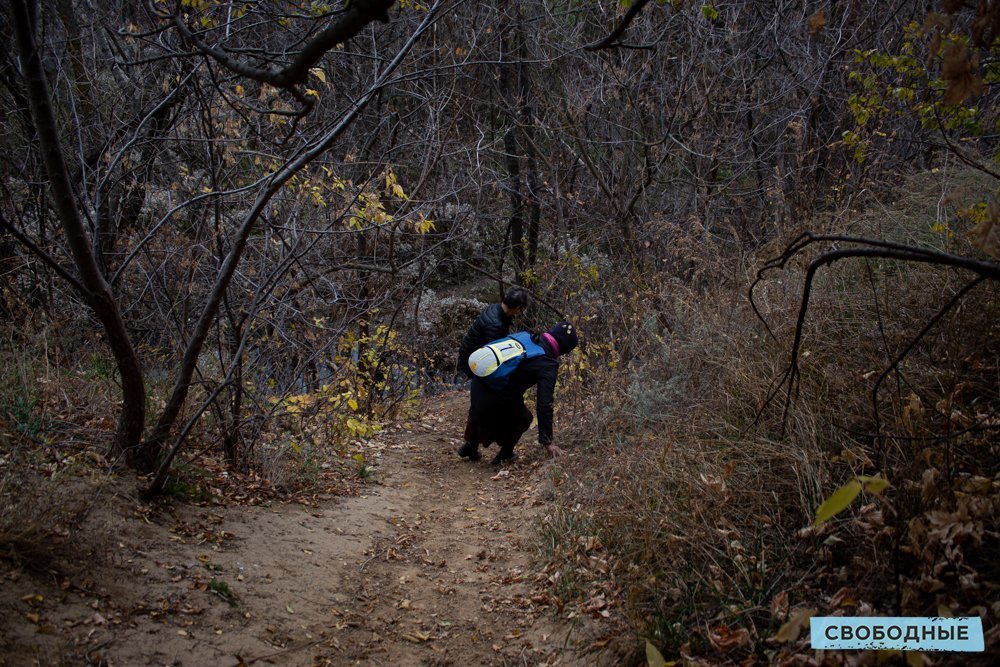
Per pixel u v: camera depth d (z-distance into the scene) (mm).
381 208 5820
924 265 4488
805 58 8812
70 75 6270
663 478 4148
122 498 4004
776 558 3352
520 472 6348
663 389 5398
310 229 5391
